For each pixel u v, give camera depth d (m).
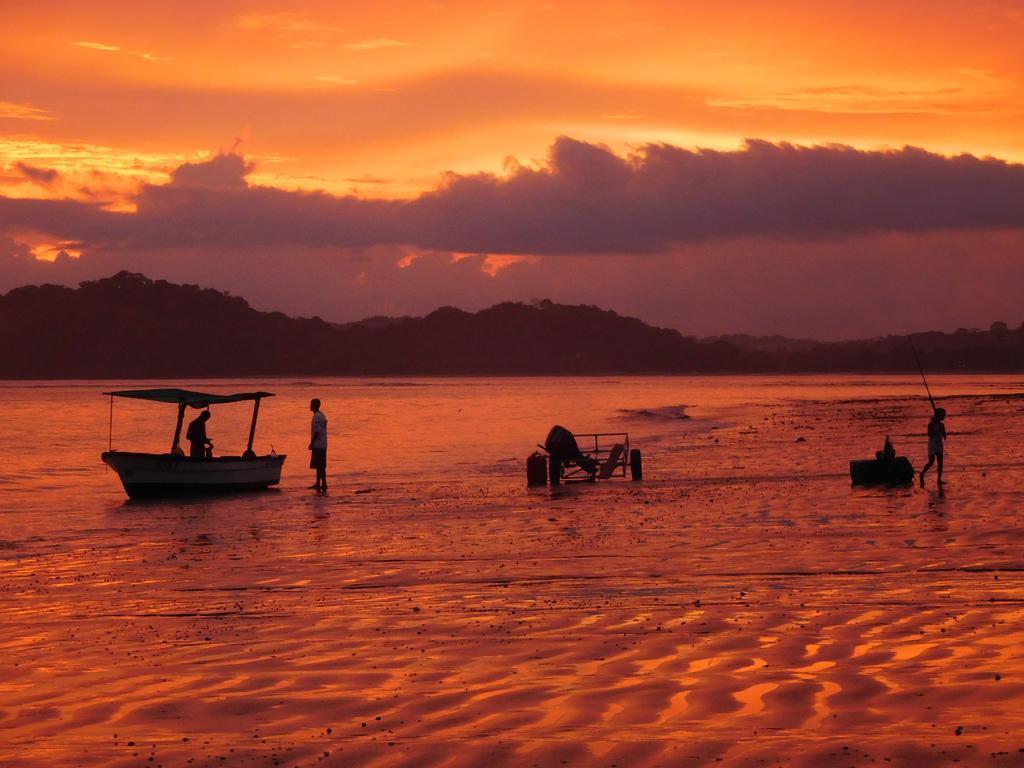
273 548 20.30
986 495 24.67
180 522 26.42
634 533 20.47
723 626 11.45
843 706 8.16
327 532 22.70
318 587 15.51
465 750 7.39
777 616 11.89
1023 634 10.48
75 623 13.02
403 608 13.45
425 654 10.64
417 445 59.91
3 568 18.41
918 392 165.62
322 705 8.77
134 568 18.09
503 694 8.92
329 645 11.25
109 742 7.86
